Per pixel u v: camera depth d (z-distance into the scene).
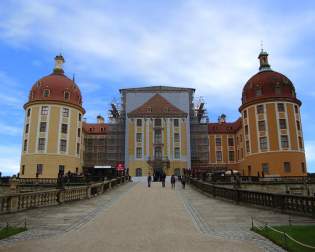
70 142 62.41
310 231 12.09
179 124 70.31
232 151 78.25
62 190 23.12
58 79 65.31
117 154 69.81
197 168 69.69
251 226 14.02
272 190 44.31
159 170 67.31
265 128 60.66
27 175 58.81
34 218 16.36
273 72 65.44
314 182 45.84
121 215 17.31
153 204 22.52
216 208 20.66
